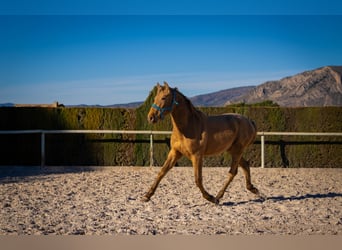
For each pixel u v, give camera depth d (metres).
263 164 12.28
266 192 8.61
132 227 5.65
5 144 12.64
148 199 7.36
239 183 9.78
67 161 12.71
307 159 12.62
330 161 12.60
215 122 7.42
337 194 8.44
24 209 6.69
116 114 12.65
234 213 6.59
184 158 12.53
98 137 12.72
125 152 12.68
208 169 12.20
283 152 12.66
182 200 7.59
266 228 5.70
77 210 6.64
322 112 12.54
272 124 12.63
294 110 12.62
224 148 7.50
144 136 12.63
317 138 12.60
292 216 6.42
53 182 9.58
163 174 7.31
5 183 9.39
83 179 10.09
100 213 6.43
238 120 7.82
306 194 8.41
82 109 12.66
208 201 7.55
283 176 11.12
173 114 7.00
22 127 12.63
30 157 12.68
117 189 8.71
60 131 12.19
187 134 7.00
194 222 5.98
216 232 5.43
